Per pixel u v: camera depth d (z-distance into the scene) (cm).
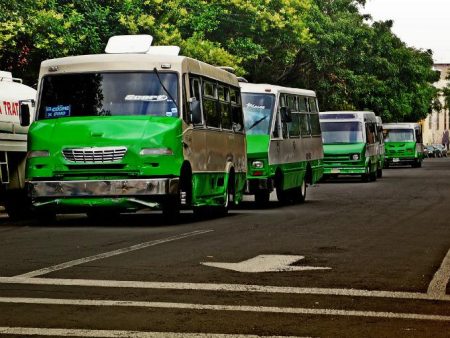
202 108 1948
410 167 6812
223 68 2283
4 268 1147
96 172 1755
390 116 6644
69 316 832
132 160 1747
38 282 1031
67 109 1820
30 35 3052
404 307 884
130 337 745
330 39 5372
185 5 4025
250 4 4481
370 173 4241
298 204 2566
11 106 2088
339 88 6019
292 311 859
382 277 1084
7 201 2127
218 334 757
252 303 902
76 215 2197
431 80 8288
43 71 1856
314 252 1333
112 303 898
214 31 4541
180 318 823
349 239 1526
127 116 1795
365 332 766
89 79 1833
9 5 2986
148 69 1833
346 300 922
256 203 2503
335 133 4194
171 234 1602
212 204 2006
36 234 1619
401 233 1639
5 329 774
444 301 920
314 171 2898
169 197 1766
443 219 1959
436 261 1238
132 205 1748
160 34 3781
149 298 928
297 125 2716
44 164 1773
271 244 1438
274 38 4866
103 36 3584
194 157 1872
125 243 1443
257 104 2486
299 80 5738
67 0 3450
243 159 2288
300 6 4862
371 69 6291
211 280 1048
